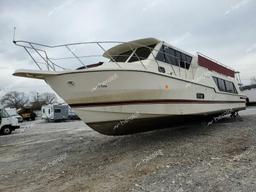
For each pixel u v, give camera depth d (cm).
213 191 384
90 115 694
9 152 928
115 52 891
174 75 820
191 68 965
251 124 1057
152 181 454
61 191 450
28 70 638
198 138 812
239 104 1312
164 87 746
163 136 915
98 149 806
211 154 597
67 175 550
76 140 1075
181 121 919
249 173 442
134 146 786
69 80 666
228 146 660
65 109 3241
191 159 571
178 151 656
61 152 827
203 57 1030
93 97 675
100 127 730
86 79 657
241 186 391
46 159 738
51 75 674
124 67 686
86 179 507
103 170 559
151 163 572
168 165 542
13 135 1612
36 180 534
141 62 754
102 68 657
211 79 1016
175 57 886
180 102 803
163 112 750
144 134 999
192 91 866
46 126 2281
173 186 420
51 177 546
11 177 574
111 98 680
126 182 464
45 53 723
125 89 683
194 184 418
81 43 722
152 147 739
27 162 721
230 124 1105
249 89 2744
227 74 1253
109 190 431
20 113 3984
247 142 686
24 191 468
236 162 514
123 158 648
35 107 7119
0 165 708
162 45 838
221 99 1080
